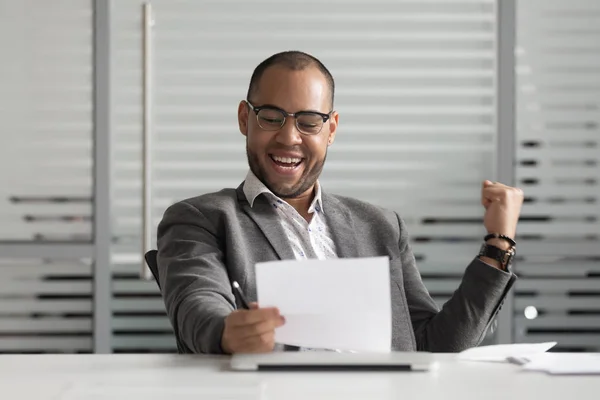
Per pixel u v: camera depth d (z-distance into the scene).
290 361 1.94
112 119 4.74
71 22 4.73
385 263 1.90
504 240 2.47
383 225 2.67
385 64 4.78
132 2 4.73
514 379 1.88
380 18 4.77
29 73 4.74
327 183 4.78
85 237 4.76
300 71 2.51
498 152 4.76
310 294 1.93
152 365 2.00
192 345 2.16
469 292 2.46
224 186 4.75
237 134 4.76
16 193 4.75
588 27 4.79
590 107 4.81
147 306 4.76
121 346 4.76
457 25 4.79
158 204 4.75
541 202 4.81
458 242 4.81
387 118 4.79
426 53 4.79
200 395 1.71
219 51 4.75
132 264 4.75
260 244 2.48
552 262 4.82
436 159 4.81
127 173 4.75
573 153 4.81
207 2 4.73
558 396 1.72
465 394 1.73
